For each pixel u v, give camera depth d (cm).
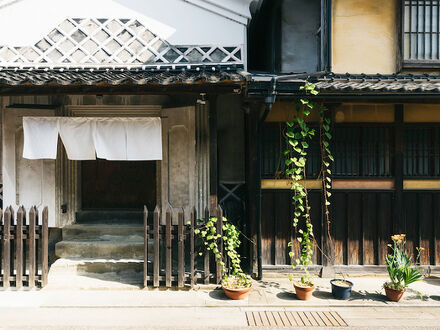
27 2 689
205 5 703
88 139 649
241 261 722
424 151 688
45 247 605
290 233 685
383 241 684
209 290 604
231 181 815
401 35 705
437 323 495
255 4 768
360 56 719
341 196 686
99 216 812
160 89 573
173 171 728
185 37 705
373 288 622
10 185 713
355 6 720
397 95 578
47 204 724
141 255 704
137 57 697
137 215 815
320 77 633
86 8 696
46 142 639
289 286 634
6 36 686
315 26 827
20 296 573
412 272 566
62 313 520
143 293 589
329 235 673
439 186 679
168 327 481
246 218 721
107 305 541
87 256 701
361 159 686
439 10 711
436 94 567
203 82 541
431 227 683
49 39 688
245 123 750
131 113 774
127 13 700
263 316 516
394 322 498
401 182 679
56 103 741
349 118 680
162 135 733
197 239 630
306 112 603
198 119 732
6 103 726
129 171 856
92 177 850
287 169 635
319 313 528
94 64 687
